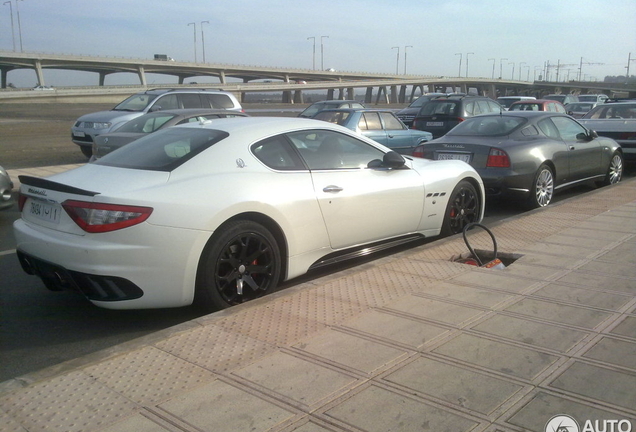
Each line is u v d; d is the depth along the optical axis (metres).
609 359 3.26
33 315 4.64
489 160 7.93
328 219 5.08
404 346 3.47
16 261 6.25
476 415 2.72
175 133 5.21
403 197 5.73
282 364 3.27
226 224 4.39
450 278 4.77
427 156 8.60
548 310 4.01
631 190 9.00
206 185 4.39
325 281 4.73
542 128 8.71
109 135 11.25
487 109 16.56
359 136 5.68
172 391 2.99
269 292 4.69
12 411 2.81
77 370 3.21
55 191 4.29
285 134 5.12
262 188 4.64
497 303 4.16
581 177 9.39
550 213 7.32
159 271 4.10
